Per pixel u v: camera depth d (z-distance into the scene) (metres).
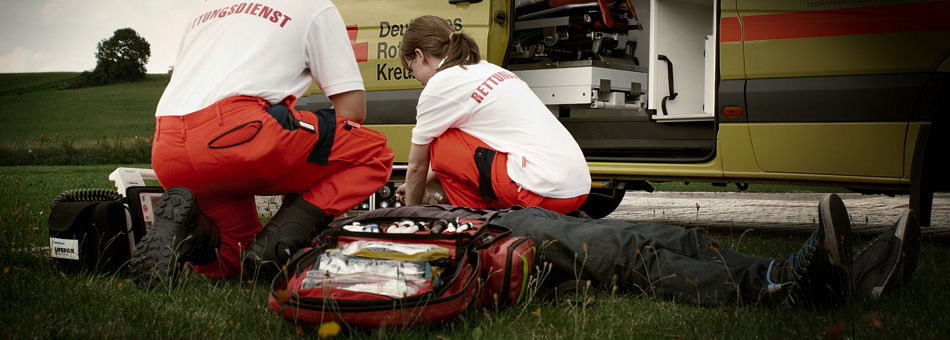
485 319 2.27
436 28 3.70
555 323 2.31
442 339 2.08
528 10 5.34
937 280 2.89
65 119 42.75
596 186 4.82
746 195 10.24
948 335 2.13
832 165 3.93
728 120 4.20
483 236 2.56
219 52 2.87
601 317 2.33
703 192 10.97
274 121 2.73
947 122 3.85
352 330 2.08
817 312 2.36
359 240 2.47
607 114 5.72
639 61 6.00
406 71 4.84
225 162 2.70
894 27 3.73
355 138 3.05
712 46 5.19
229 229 2.99
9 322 2.22
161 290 2.66
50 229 3.08
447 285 2.19
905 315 2.32
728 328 2.20
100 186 9.75
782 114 4.03
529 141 3.44
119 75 58.09
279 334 2.16
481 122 3.53
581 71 5.28
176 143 2.75
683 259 2.57
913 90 3.68
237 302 2.52
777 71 4.03
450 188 3.75
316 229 2.91
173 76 2.96
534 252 2.64
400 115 4.87
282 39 2.93
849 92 3.84
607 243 2.63
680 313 2.38
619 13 5.55
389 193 5.22
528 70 5.52
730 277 2.48
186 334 2.15
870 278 2.57
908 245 2.57
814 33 3.92
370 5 5.05
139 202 3.11
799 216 7.03
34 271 3.09
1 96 50.66
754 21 4.09
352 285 2.13
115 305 2.45
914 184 3.71
